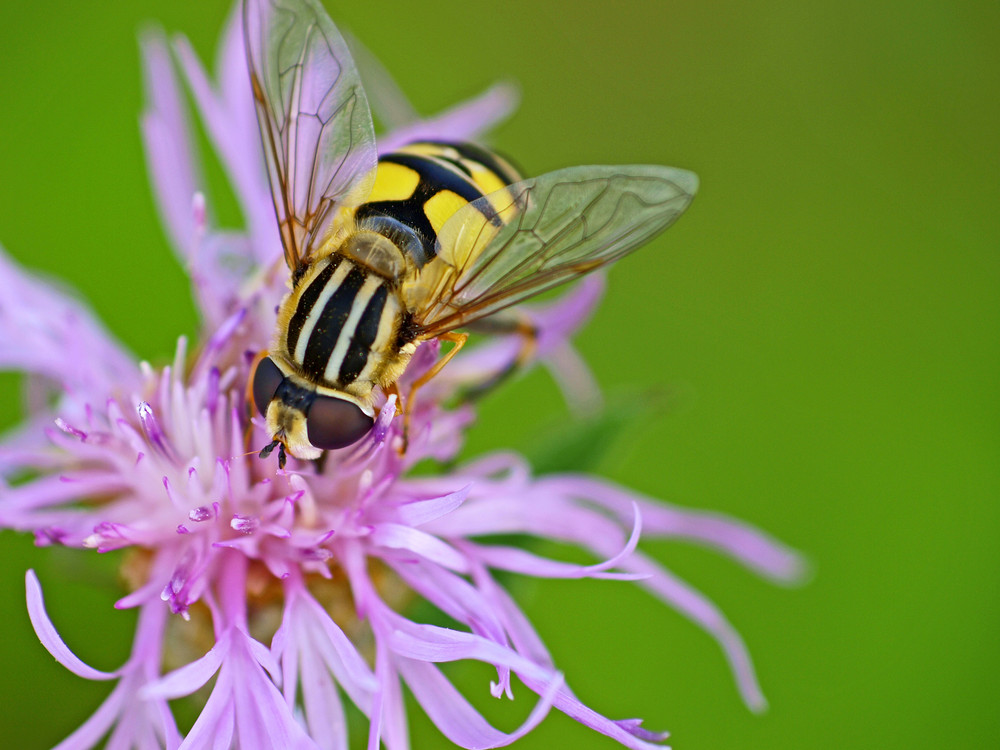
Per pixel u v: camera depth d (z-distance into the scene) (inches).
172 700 4.6
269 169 4.6
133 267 5.6
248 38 4.6
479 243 4.6
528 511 4.7
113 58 5.8
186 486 4.6
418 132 5.1
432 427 4.7
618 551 4.8
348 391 4.5
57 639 4.3
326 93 4.6
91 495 4.6
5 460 4.6
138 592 4.5
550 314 4.9
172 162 5.0
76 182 5.7
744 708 5.6
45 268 5.6
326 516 4.6
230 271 4.9
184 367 4.7
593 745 5.5
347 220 4.6
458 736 4.4
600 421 4.8
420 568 4.6
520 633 4.5
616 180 4.6
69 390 4.7
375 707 4.3
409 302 4.5
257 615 4.6
